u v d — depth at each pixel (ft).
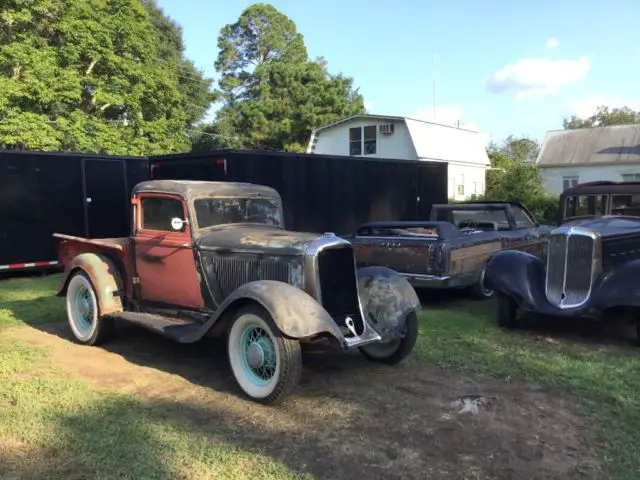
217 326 15.34
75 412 13.29
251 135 140.97
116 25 83.35
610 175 108.99
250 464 10.85
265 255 15.71
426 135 100.22
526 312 24.39
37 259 36.58
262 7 171.42
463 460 11.13
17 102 70.23
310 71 141.49
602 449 11.62
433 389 15.14
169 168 35.91
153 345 19.88
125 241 20.29
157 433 12.20
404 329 16.69
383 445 11.77
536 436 12.21
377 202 43.14
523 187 81.66
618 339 19.98
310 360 17.89
